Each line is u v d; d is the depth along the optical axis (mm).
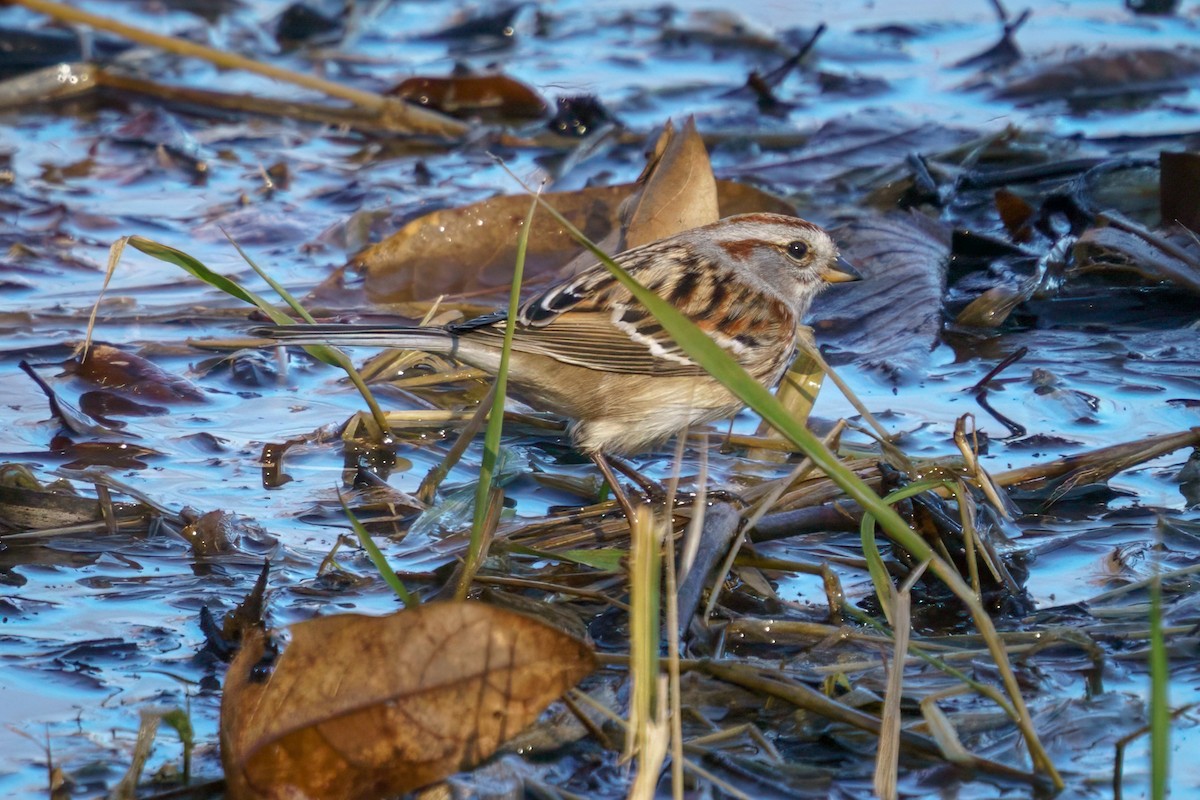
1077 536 7957
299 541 7980
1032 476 8477
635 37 17219
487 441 6512
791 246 9711
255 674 5863
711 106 15203
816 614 7305
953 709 6320
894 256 11492
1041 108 14945
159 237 12523
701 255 9438
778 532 8023
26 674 6586
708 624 7004
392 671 5332
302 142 14781
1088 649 6762
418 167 13859
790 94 15516
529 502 8750
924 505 7590
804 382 9586
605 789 5781
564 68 16219
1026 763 5914
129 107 15398
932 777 5840
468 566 6715
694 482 8828
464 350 8430
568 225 5281
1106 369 10078
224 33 16875
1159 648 4738
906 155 13570
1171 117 14555
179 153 14102
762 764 5902
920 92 15492
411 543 7980
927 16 17578
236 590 7422
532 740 6094
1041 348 10516
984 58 16109
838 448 8656
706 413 9039
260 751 5391
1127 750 5973
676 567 7230
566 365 8633
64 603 7301
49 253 12109
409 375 10422
